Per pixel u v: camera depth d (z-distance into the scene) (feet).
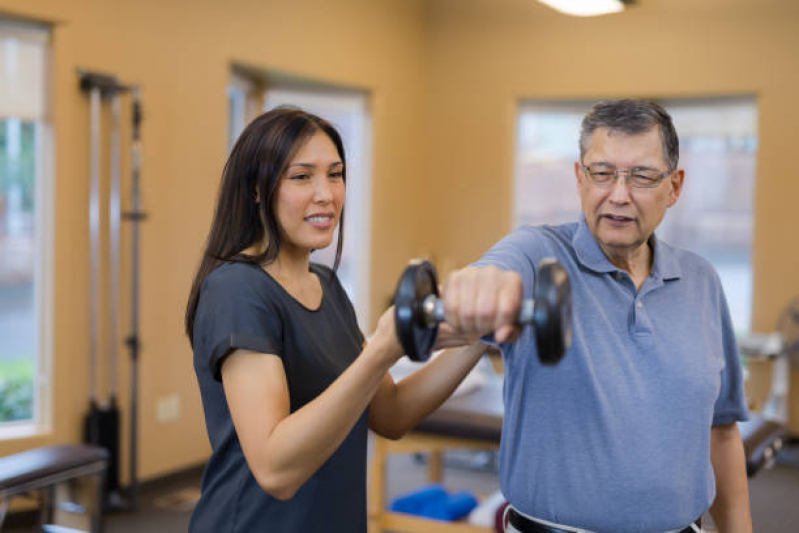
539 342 2.60
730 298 19.01
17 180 13.03
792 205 17.47
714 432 5.28
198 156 14.74
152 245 14.02
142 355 13.91
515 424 4.44
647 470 4.25
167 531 12.13
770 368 17.57
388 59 18.79
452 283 2.67
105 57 13.24
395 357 3.11
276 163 4.18
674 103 18.89
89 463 10.48
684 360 4.38
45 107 12.74
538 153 19.81
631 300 4.42
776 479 13.94
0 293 13.12
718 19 17.81
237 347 3.82
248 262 4.19
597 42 18.60
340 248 4.86
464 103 19.57
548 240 4.50
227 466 4.16
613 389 4.26
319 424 3.19
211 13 14.90
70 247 12.89
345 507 4.33
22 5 12.05
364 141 18.76
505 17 19.16
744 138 18.58
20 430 12.82
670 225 19.44
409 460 16.38
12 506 12.11
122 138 13.48
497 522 9.25
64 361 12.89
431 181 19.93
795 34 17.35
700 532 4.63
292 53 16.53
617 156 4.25
